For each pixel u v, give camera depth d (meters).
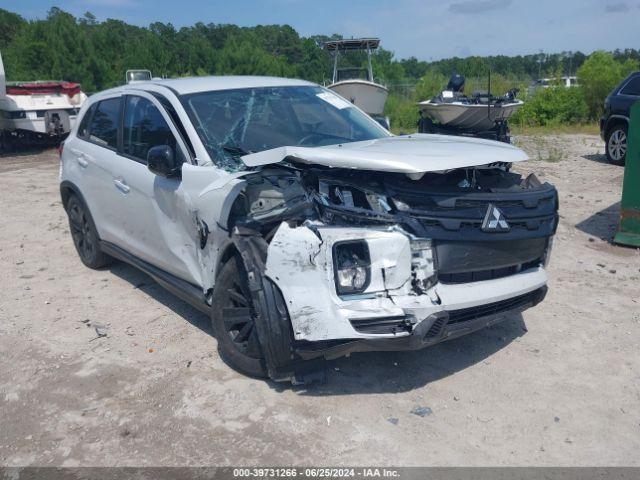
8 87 16.34
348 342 3.47
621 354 4.40
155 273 5.12
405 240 3.53
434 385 4.00
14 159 15.04
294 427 3.57
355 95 15.28
